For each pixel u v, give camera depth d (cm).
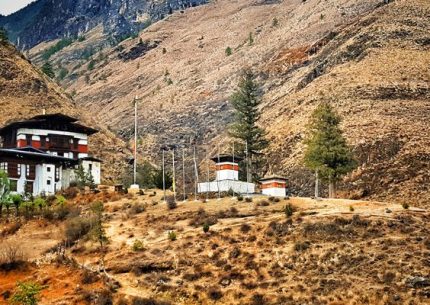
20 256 6062
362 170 10688
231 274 5575
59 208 7600
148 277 5678
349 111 13000
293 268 5588
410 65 14550
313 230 6103
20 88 14600
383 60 15062
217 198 8119
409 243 5716
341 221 6206
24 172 8825
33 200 8038
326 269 5503
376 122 12044
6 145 10469
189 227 6706
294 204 7200
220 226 6544
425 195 9512
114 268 5847
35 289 5231
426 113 12425
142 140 18412
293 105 14950
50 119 10319
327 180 8856
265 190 8919
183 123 19250
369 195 10025
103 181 11244
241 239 6169
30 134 10138
